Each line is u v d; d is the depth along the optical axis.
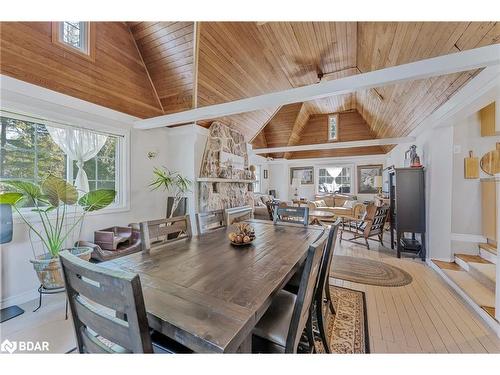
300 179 10.13
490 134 3.26
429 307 2.38
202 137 4.53
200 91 3.74
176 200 4.31
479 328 2.03
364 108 6.81
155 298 1.00
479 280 2.75
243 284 1.14
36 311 2.29
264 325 1.29
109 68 3.25
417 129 4.38
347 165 9.27
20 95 2.45
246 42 3.60
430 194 3.69
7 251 2.40
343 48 3.83
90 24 2.99
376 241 5.19
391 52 2.84
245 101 2.80
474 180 3.44
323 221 6.23
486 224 3.28
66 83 2.79
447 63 1.85
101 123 3.27
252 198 6.17
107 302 0.74
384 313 2.27
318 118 9.10
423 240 3.86
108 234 2.99
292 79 4.83
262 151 7.30
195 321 0.84
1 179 2.43
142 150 3.94
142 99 3.76
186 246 1.81
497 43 1.84
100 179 3.41
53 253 2.44
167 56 3.55
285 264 1.42
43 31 2.59
